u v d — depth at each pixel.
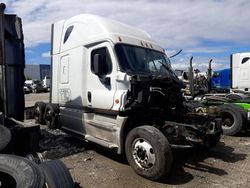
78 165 6.24
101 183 5.28
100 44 6.69
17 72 5.79
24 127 4.88
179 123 6.22
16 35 5.59
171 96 6.44
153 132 5.35
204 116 6.78
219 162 6.58
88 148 7.58
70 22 7.95
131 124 6.24
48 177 3.78
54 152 7.19
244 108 9.30
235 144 8.26
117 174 5.73
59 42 8.49
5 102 5.14
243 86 18.05
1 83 5.10
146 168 5.46
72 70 7.73
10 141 4.21
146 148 5.42
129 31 7.09
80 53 7.31
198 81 14.02
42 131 9.39
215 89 18.25
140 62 6.63
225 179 5.56
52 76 9.02
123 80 6.08
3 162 3.23
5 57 5.10
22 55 5.80
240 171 6.00
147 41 7.24
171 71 7.25
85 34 7.23
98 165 6.25
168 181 5.42
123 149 6.16
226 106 9.38
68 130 8.20
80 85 7.32
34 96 32.25
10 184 3.45
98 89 6.74
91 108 7.05
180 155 7.06
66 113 8.17
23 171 3.08
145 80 5.98
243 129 9.14
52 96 9.12
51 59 9.01
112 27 6.80
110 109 6.29
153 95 6.17
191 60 8.88
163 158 5.18
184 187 5.16
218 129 6.77
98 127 6.72
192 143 6.08
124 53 6.44
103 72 6.54
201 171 5.98
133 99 6.03
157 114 6.47
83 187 5.09
